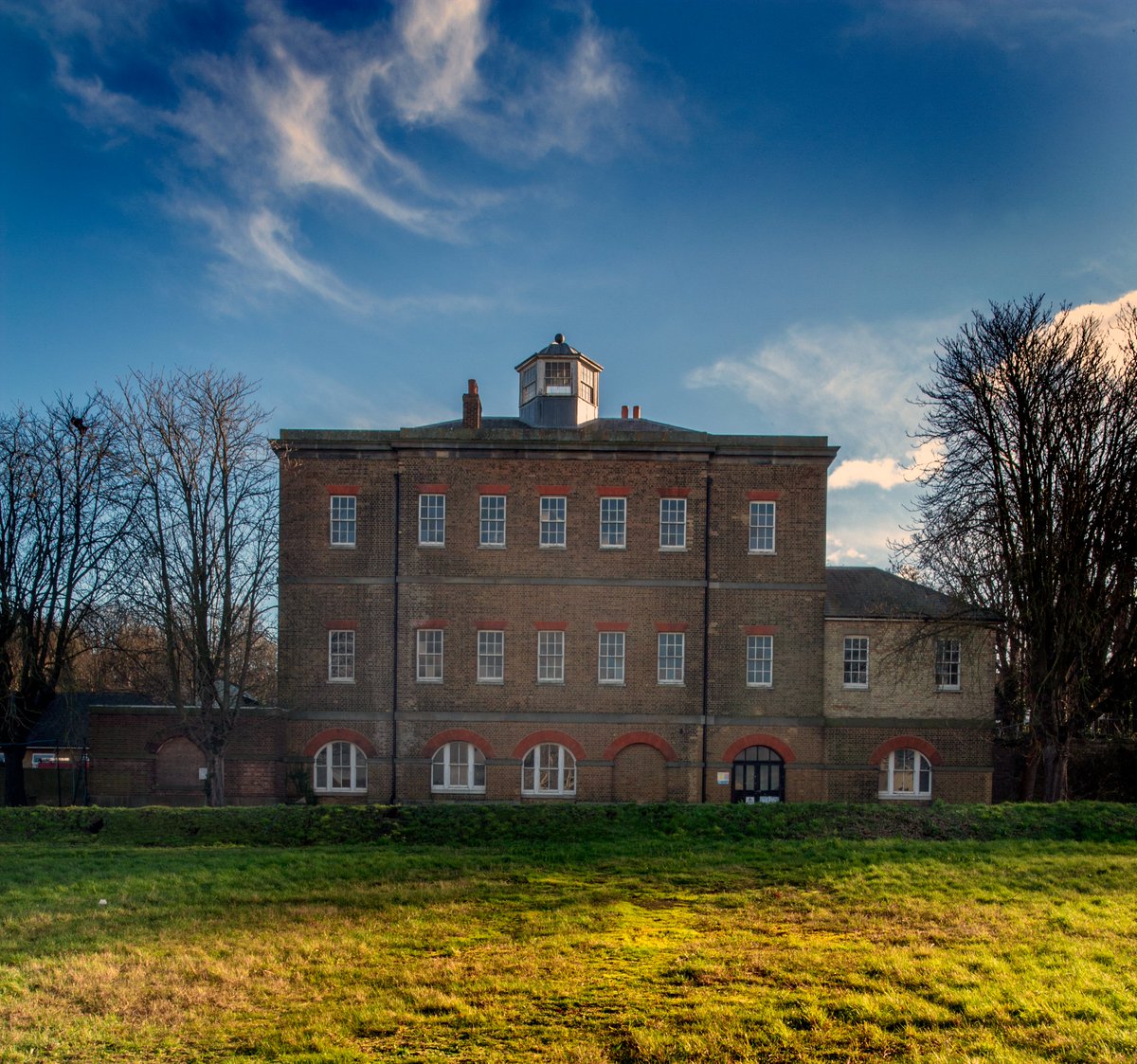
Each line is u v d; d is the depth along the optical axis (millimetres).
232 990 13031
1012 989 12359
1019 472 29656
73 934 15695
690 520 32438
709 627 32156
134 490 31562
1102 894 17594
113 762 31922
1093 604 28672
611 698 31953
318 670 32094
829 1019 11586
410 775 31750
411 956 14375
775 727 31906
